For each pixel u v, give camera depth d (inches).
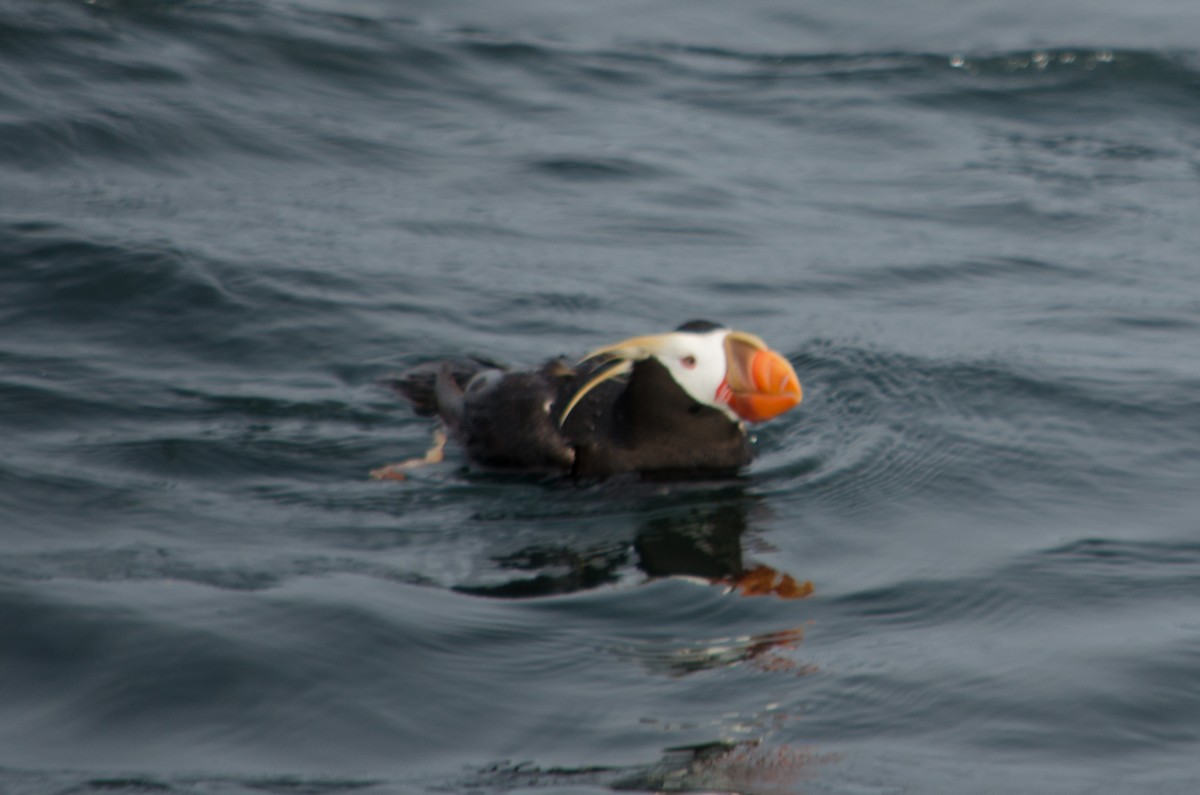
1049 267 596.7
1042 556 352.2
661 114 782.5
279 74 769.6
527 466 406.6
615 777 255.0
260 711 272.1
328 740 264.5
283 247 561.9
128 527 354.6
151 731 265.0
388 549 351.9
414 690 281.9
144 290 511.2
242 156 666.8
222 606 308.2
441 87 792.9
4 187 598.9
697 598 328.8
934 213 658.8
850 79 844.0
